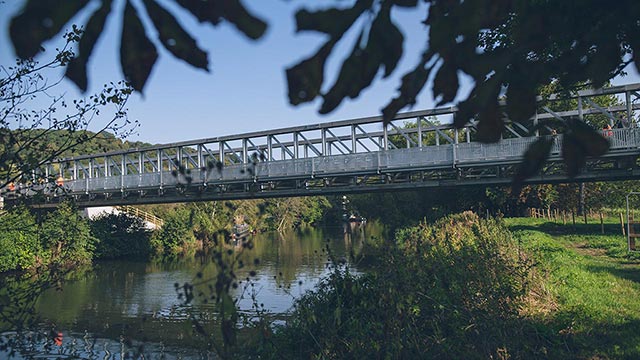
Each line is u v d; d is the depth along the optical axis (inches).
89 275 1082.7
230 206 100.5
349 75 36.4
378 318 250.7
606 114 965.8
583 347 292.8
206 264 92.5
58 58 191.2
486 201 1572.3
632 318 349.1
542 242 775.1
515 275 363.9
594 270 574.9
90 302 808.3
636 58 47.7
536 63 44.0
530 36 43.6
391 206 1526.8
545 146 44.3
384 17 35.9
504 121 44.4
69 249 245.6
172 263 1370.6
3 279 218.5
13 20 25.5
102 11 28.9
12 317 207.5
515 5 43.9
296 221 2770.7
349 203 1555.1
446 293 268.7
